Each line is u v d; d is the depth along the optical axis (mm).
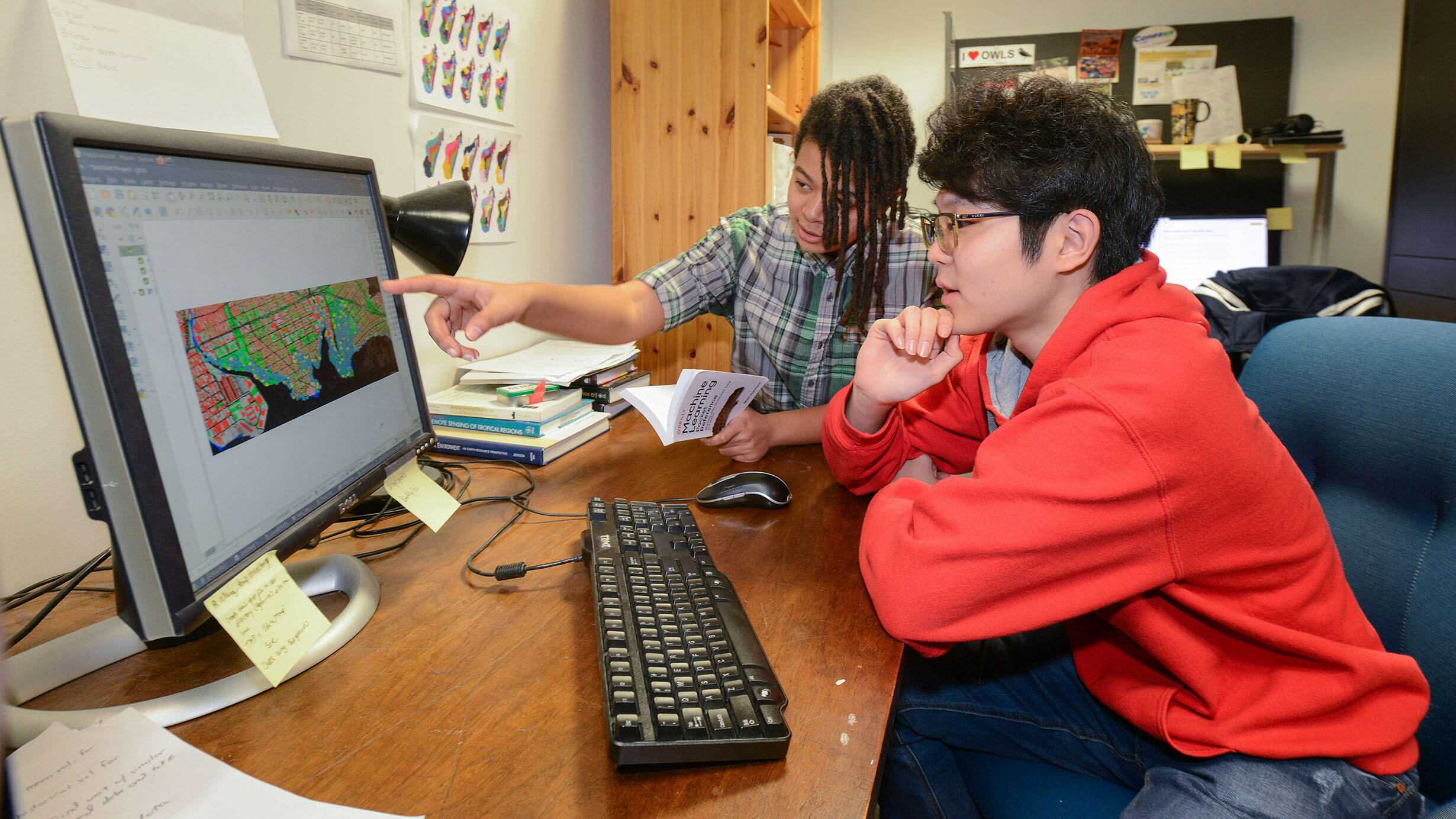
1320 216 2725
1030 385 769
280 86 957
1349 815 657
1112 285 732
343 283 736
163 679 592
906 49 3270
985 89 766
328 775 480
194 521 510
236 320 575
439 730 528
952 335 887
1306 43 2893
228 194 581
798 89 2684
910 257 1316
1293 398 928
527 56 1481
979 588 632
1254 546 679
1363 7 2826
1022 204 724
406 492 820
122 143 469
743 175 1758
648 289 1302
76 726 497
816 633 677
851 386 1058
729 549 860
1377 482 819
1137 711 762
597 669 605
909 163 1199
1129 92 3041
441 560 810
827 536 902
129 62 771
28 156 412
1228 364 704
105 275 441
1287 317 2121
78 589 736
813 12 2611
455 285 888
